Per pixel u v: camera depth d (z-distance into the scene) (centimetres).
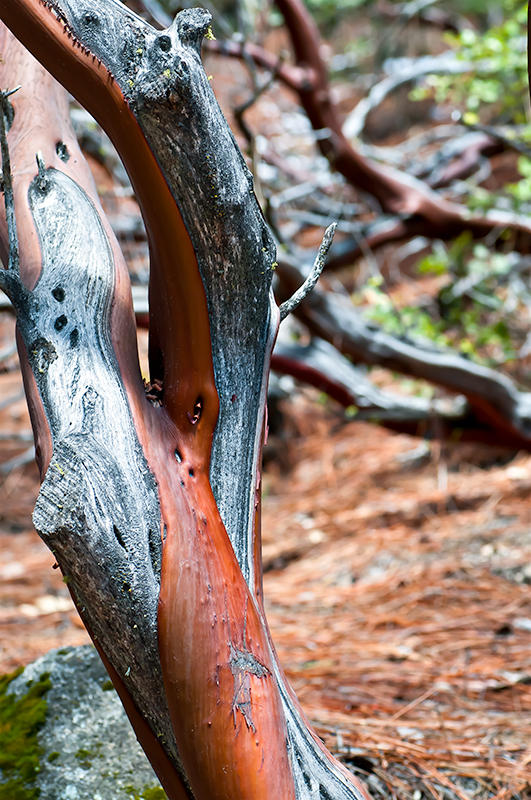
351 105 980
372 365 427
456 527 433
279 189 545
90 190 156
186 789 137
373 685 289
